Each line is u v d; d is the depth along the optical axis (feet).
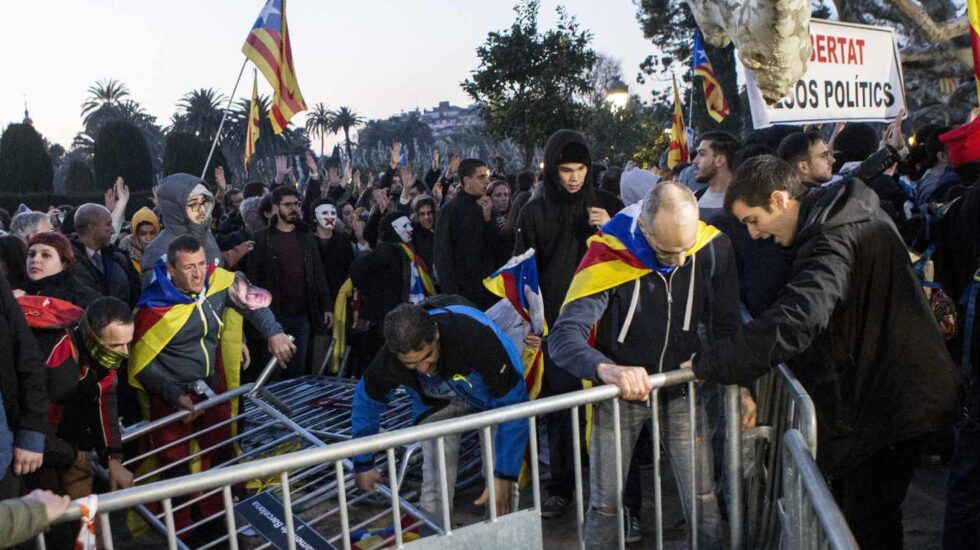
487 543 9.30
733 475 10.19
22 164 133.69
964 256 10.56
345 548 8.56
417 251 22.93
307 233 22.58
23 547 9.75
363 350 23.86
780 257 11.94
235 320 16.08
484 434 9.12
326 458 8.30
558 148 14.25
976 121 11.04
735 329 10.84
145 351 14.40
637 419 10.71
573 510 15.03
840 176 16.08
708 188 15.25
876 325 9.00
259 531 11.14
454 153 34.91
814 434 8.46
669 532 13.98
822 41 14.83
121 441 13.17
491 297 19.99
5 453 9.93
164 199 16.76
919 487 15.01
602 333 10.91
